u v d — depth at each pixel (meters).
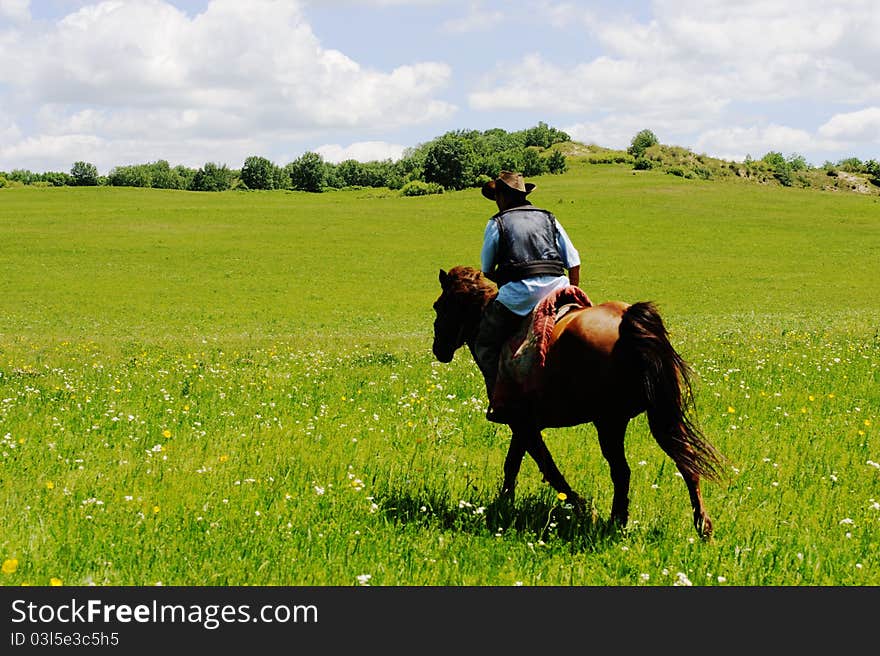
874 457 8.08
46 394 11.70
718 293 48.09
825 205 91.88
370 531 5.82
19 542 5.43
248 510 6.21
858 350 17.08
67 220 77.50
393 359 17.30
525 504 6.58
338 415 10.17
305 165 186.62
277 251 63.19
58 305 41.78
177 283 50.12
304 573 5.12
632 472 7.49
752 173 165.50
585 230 75.44
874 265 59.03
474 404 10.77
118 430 9.07
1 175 186.25
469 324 7.37
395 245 66.88
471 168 139.62
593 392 5.82
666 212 85.94
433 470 7.63
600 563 5.39
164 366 16.66
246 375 14.32
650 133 182.00
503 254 6.74
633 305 5.80
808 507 6.50
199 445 8.42
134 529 5.73
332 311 41.62
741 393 11.37
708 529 5.66
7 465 7.48
